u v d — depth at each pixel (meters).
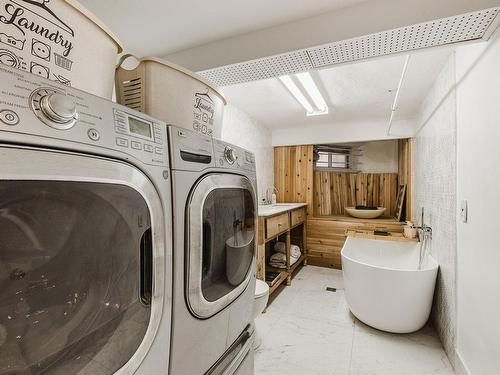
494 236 1.26
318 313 2.58
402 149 3.98
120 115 0.64
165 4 1.39
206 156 0.98
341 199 4.54
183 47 1.80
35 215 0.48
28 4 0.58
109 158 0.60
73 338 0.55
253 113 3.44
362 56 1.61
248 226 1.32
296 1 1.38
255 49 1.64
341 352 1.97
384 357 1.91
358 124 3.84
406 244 3.05
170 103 1.04
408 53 1.56
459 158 1.74
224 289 1.10
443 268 2.08
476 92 1.48
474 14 1.21
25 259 0.47
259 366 1.82
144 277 0.71
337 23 1.45
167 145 0.80
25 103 0.45
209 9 1.43
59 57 0.65
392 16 1.34
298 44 1.53
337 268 3.96
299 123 3.96
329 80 2.38
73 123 0.52
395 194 4.31
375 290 2.17
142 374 0.69
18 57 0.57
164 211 0.76
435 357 1.91
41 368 0.50
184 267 0.84
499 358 1.20
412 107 3.12
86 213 0.56
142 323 0.70
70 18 0.68
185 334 0.85
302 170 4.29
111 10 1.43
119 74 1.10
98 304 0.60
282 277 3.16
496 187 1.24
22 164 0.44
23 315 0.47
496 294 1.23
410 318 2.11
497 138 1.24
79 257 0.56
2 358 0.45
